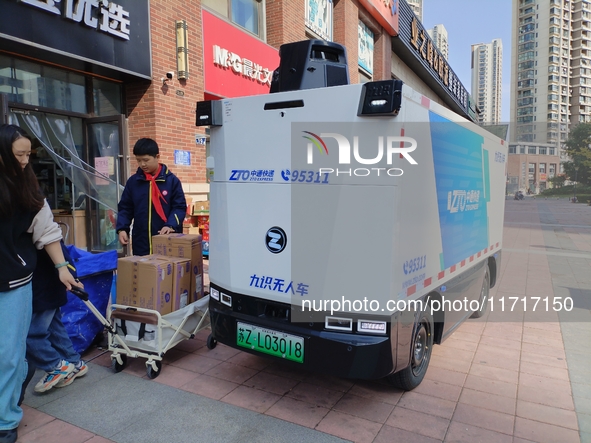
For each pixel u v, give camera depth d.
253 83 9.72
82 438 2.80
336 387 3.55
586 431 2.95
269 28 10.76
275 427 2.94
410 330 3.07
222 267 3.46
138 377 3.66
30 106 5.86
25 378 3.07
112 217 6.89
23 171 2.64
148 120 7.13
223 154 3.38
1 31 4.93
